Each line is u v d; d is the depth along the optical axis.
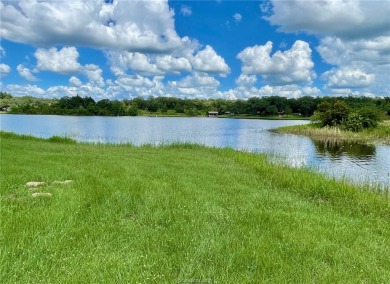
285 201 9.41
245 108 185.25
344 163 29.39
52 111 153.75
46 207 6.77
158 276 4.39
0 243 4.83
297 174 13.66
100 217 6.61
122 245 5.34
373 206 9.77
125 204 7.51
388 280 4.82
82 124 84.62
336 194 10.91
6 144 19.39
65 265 4.46
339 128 68.69
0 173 10.02
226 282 4.38
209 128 82.94
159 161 16.22
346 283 4.62
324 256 5.55
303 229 6.74
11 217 5.86
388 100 130.25
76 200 7.41
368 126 67.31
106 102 167.00
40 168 11.47
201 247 5.28
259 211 7.77
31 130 59.62
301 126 79.44
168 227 6.45
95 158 15.65
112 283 4.08
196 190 9.64
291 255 5.48
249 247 5.50
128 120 117.75
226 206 8.25
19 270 4.18
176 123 106.38
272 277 4.64
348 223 7.66
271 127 90.44
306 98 174.25
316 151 38.44
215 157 20.23
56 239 5.21
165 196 8.43
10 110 157.75
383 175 23.19
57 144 24.28
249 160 18.89
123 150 22.12
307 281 4.59
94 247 5.14
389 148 42.66
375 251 5.99
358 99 137.88
